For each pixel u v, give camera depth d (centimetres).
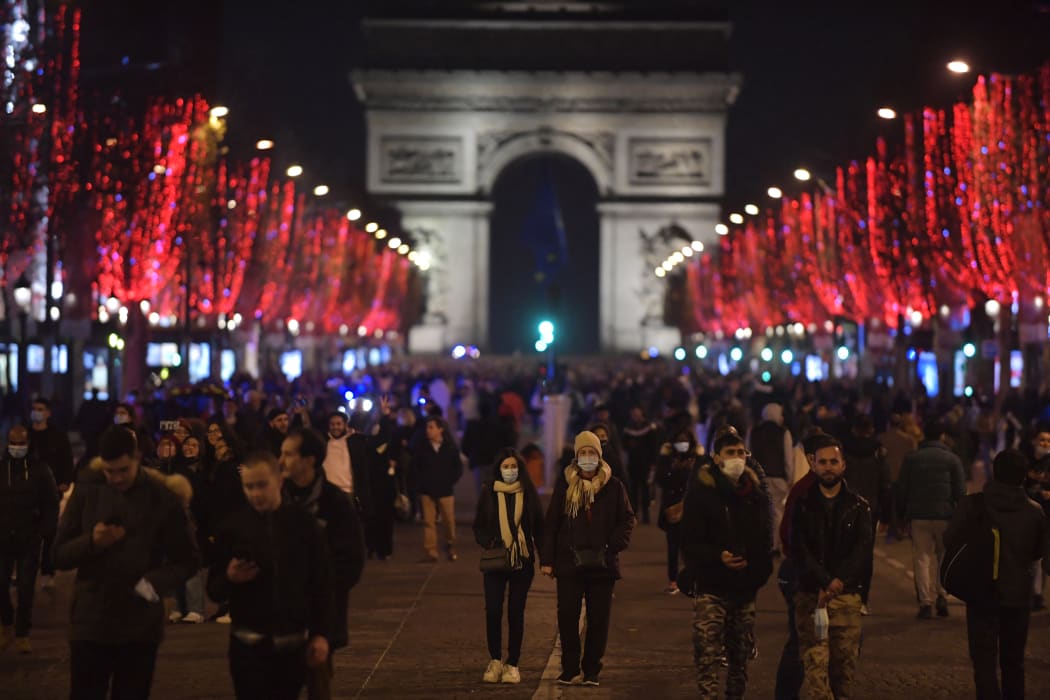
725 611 1884
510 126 17350
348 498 1595
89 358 8325
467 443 4294
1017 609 1894
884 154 9694
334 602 1486
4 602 2405
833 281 11000
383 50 17475
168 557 1595
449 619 2753
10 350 7650
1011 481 1897
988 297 7750
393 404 5272
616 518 2170
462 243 17275
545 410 5628
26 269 7144
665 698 2077
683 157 17400
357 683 2167
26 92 6544
